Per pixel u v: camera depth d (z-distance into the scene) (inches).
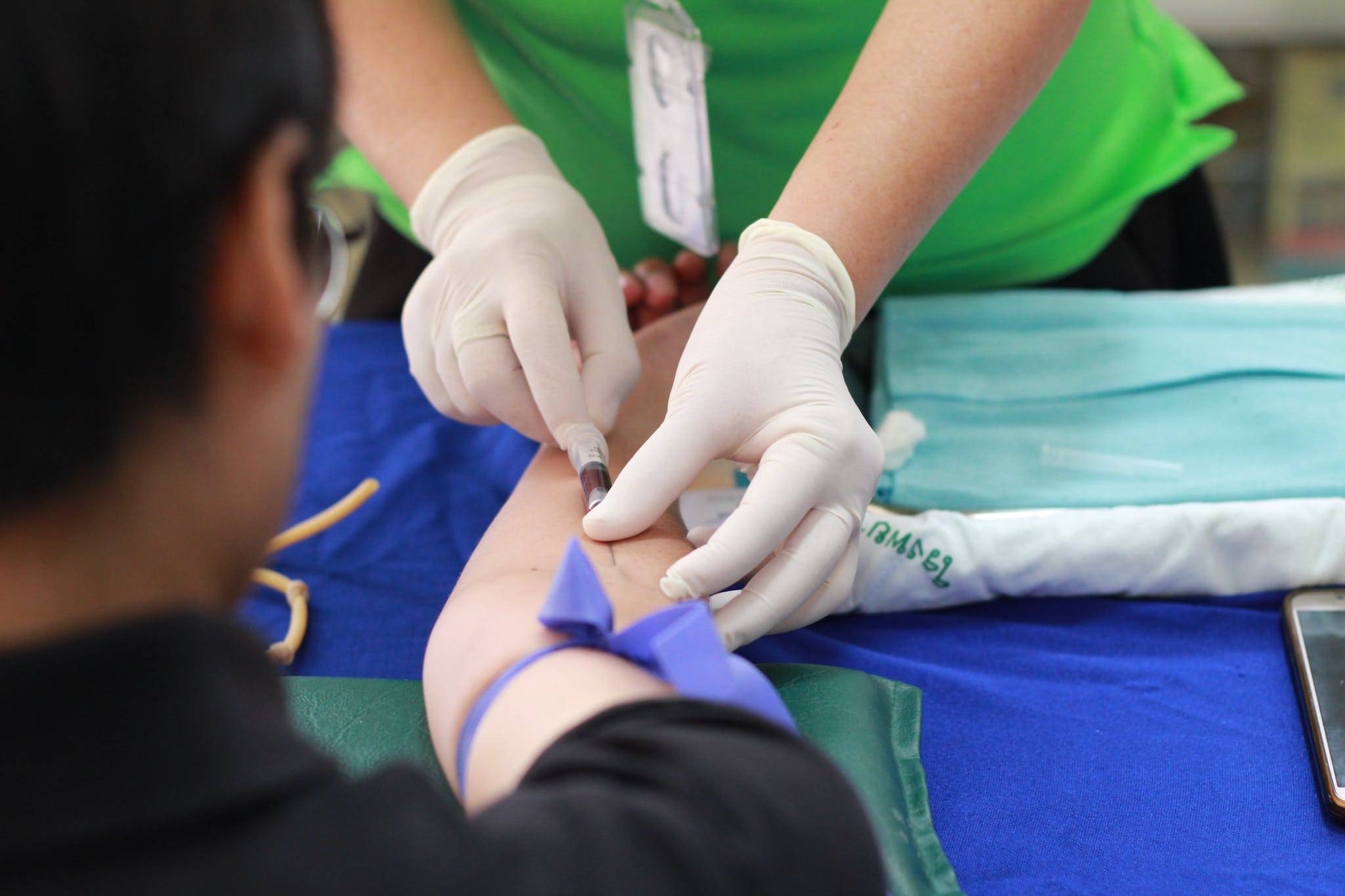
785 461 32.8
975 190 51.3
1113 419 43.0
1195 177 58.0
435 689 28.4
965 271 55.1
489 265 40.4
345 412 51.7
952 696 34.5
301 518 45.4
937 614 38.5
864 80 38.0
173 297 12.8
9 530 13.2
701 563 31.0
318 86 14.5
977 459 41.6
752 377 34.6
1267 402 42.4
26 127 11.6
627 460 39.7
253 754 13.6
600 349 40.9
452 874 13.7
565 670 22.9
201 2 12.5
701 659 20.5
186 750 13.1
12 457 12.6
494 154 43.9
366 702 32.3
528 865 14.1
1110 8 48.6
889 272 38.5
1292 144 104.4
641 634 22.3
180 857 12.9
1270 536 37.0
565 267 41.4
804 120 50.8
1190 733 32.7
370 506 45.2
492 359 39.0
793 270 36.5
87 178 11.9
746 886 15.1
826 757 17.9
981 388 45.1
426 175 44.5
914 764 31.0
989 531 37.9
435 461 47.3
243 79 12.9
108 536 13.6
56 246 12.0
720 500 40.8
